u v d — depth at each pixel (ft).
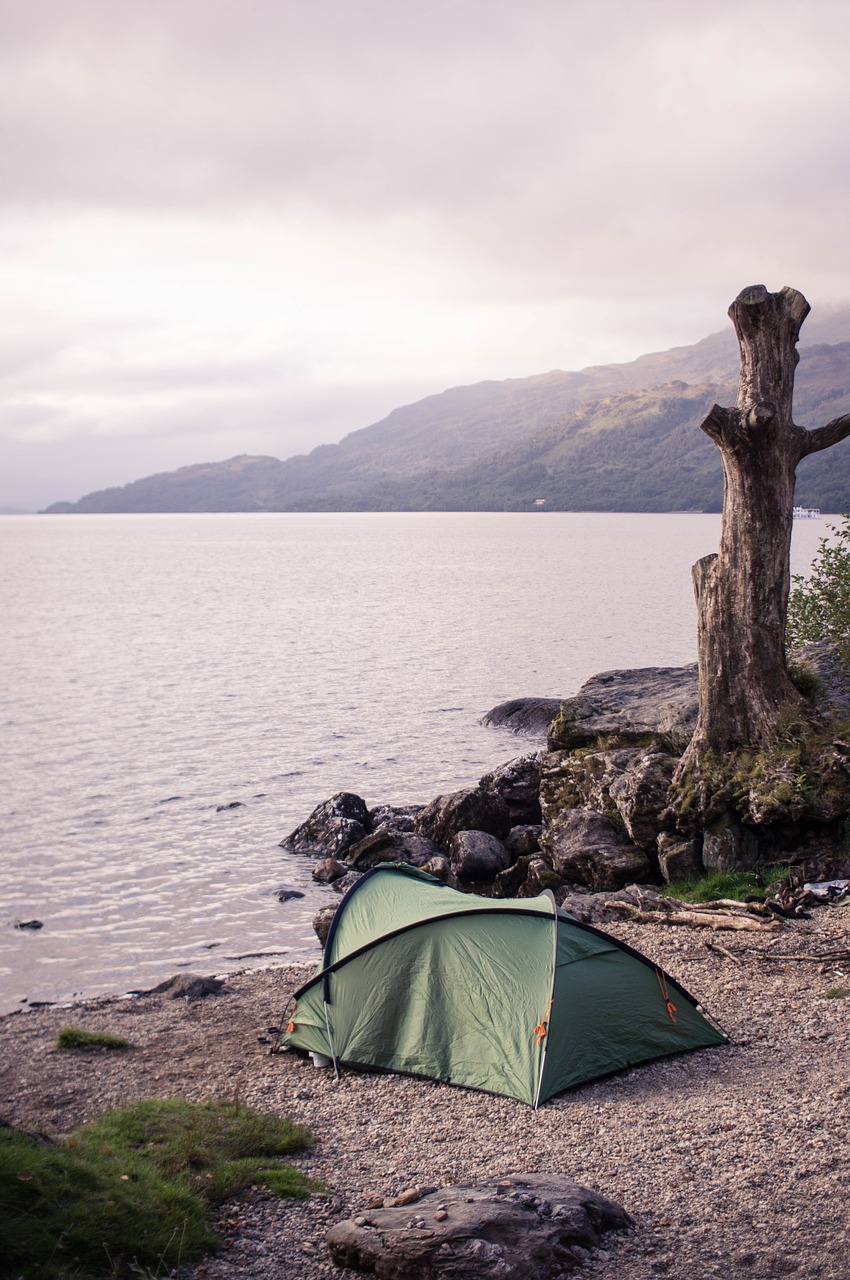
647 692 71.97
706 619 57.52
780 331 53.78
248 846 76.43
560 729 69.97
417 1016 34.45
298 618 247.70
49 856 73.82
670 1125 27.40
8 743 112.37
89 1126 28.50
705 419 53.93
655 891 54.29
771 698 56.75
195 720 124.88
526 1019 32.30
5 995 50.65
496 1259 18.98
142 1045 39.19
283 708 131.95
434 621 233.76
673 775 58.95
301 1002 37.60
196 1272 20.12
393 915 37.93
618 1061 32.09
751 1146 25.46
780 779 53.78
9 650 194.29
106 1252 19.44
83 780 96.02
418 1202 22.18
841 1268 19.57
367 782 94.89
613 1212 21.89
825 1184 23.03
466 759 103.71
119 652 190.80
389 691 143.74
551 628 213.25
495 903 36.40
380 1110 30.40
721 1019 35.81
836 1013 35.17
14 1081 35.35
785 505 55.77
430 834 74.43
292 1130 28.37
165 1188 22.82
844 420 54.90
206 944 57.52
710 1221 21.91
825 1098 28.09
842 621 67.67
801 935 43.88
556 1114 29.07
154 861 72.84
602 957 34.35
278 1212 23.11
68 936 58.85
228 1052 37.73
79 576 423.64
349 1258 20.33
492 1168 25.52
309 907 63.72
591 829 61.00
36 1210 20.11
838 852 52.42
